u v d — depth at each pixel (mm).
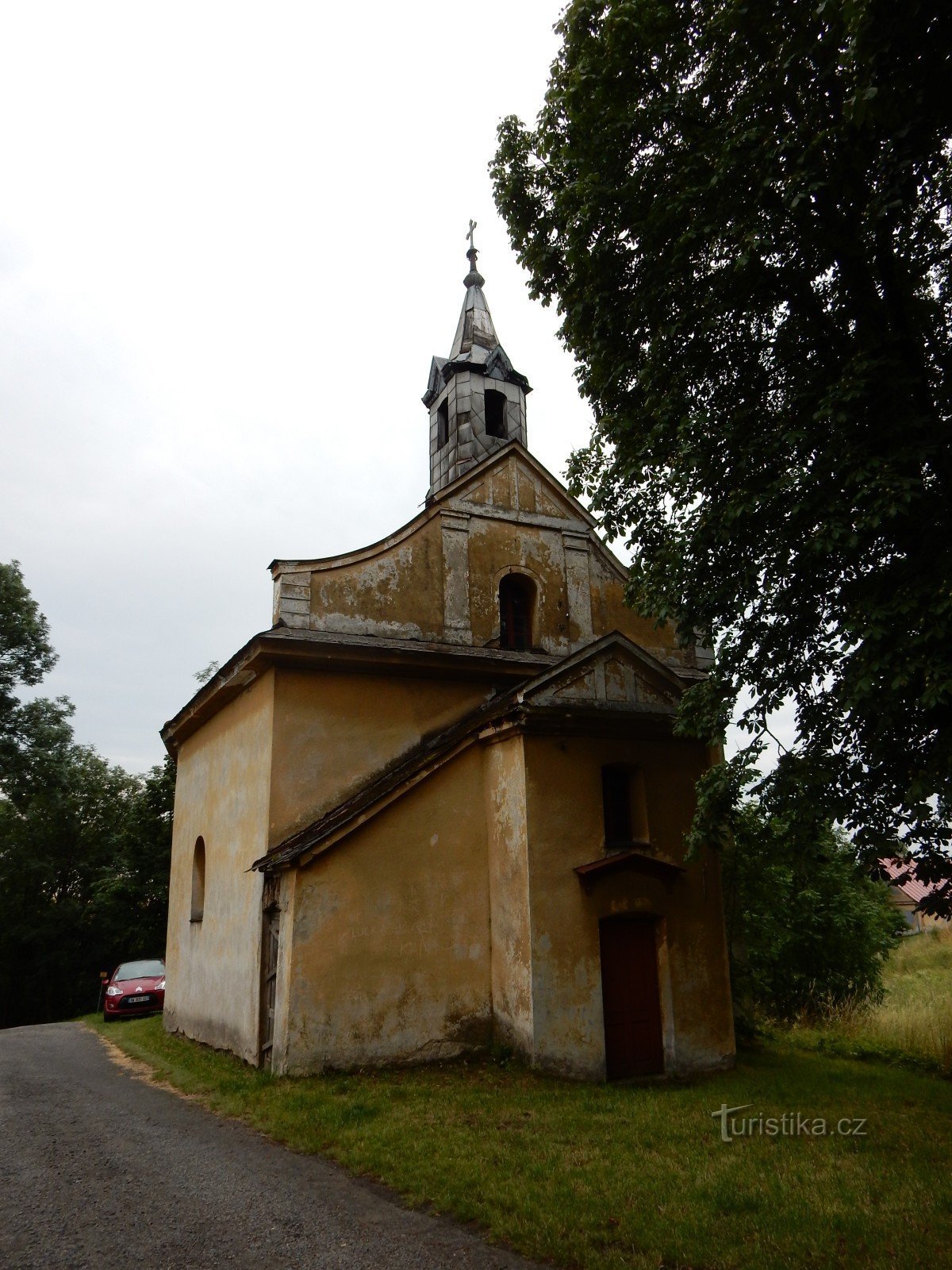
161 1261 4938
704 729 8828
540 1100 8656
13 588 28484
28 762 28281
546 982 10141
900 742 7676
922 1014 13516
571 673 11227
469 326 17531
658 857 11391
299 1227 5465
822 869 15648
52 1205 5863
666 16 8086
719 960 11453
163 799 31266
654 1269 4816
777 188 7426
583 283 9391
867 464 6906
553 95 9297
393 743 11984
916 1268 4797
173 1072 10828
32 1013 38156
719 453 8406
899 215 7402
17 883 38969
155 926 30562
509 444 14453
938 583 6723
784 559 7766
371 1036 9977
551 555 14367
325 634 11891
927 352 7965
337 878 10211
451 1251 5102
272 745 11133
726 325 8602
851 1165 6691
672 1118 8086
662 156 8508
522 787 10727
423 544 13148
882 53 5977
